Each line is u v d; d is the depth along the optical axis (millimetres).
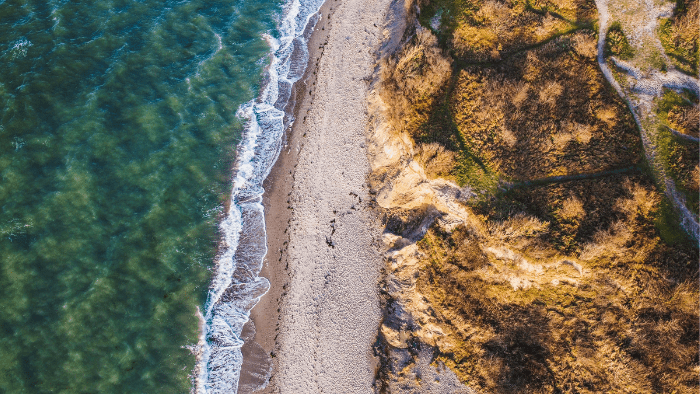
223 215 25859
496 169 20562
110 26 27281
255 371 24484
